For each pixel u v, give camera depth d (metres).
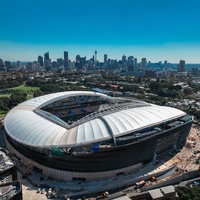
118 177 108.19
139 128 113.50
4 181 76.38
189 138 156.88
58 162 104.50
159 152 126.06
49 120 124.06
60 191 96.62
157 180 105.75
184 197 86.31
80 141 101.88
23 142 107.12
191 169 114.75
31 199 91.00
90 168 104.31
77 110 179.12
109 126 109.50
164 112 136.50
